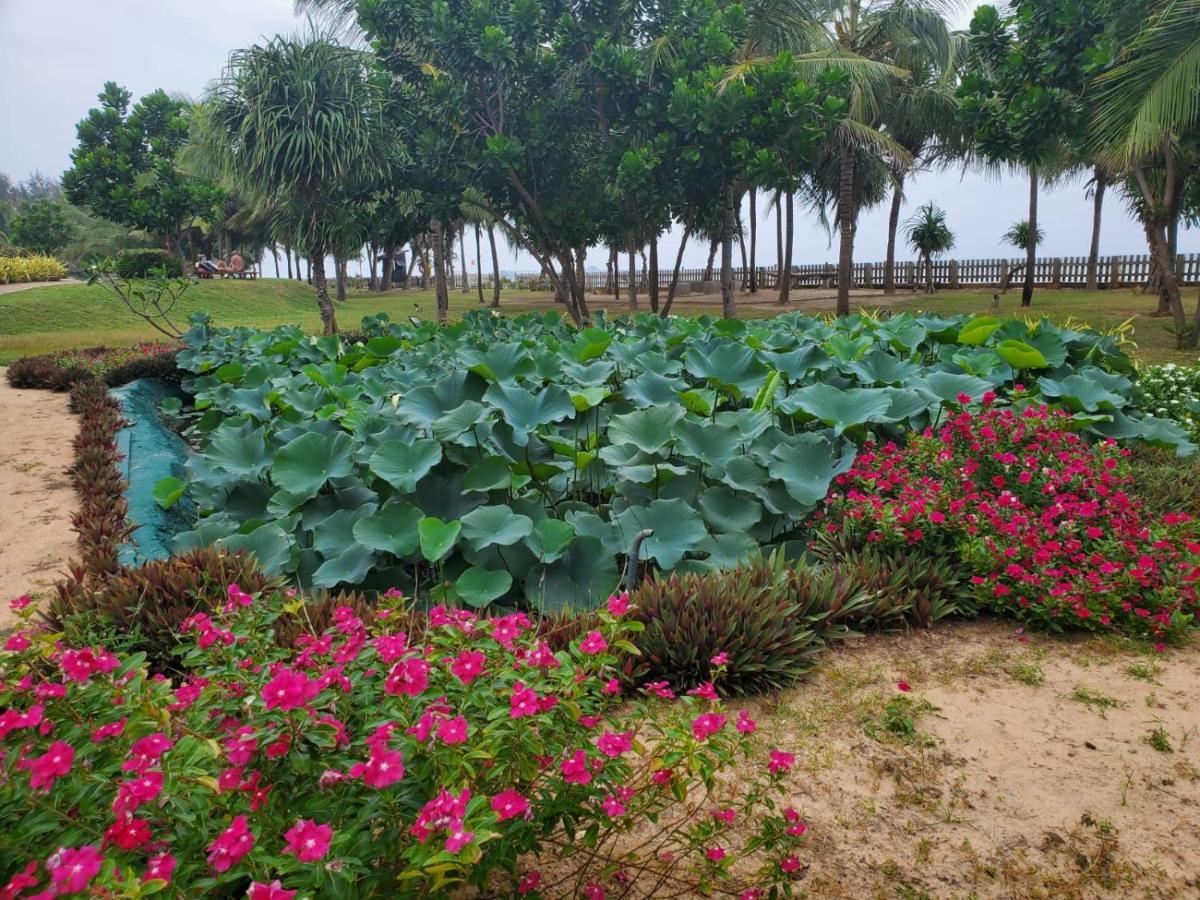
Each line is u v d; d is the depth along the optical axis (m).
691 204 14.11
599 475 5.02
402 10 13.06
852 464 4.30
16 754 1.35
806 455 4.29
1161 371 7.22
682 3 13.42
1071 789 2.26
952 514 3.57
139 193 26.61
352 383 7.04
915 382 5.13
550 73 13.16
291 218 14.80
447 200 14.42
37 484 5.52
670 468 4.27
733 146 12.20
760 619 2.94
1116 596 3.12
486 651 1.76
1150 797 2.21
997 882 1.94
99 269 13.21
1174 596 3.10
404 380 6.24
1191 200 15.50
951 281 28.52
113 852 1.29
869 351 5.61
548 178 14.80
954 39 18.38
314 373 6.64
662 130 13.13
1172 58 8.66
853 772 2.36
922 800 2.23
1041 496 3.68
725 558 3.90
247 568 3.34
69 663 1.51
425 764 1.45
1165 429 4.88
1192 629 3.20
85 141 26.05
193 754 1.41
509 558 3.73
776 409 5.04
